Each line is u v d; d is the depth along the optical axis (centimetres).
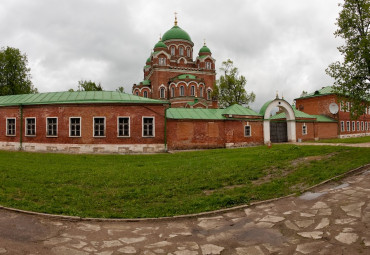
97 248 552
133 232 641
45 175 1246
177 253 527
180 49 6141
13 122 2617
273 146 2641
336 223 624
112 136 2430
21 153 2220
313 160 1450
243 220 699
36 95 2755
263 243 559
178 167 1441
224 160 1639
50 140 2472
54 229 654
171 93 5434
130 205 845
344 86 1577
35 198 895
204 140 2848
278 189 954
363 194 801
